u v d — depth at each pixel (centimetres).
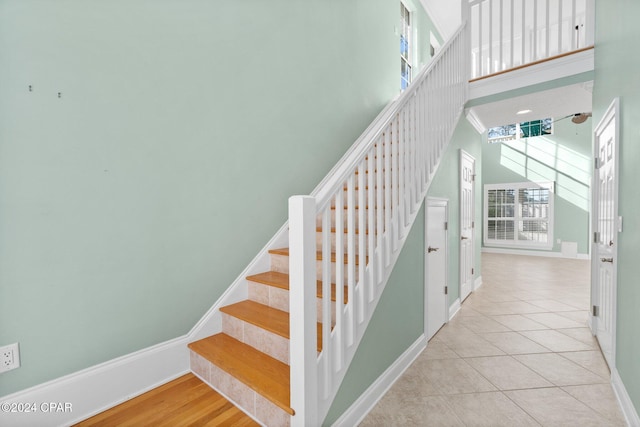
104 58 152
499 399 182
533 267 632
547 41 293
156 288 175
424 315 253
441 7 548
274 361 168
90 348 152
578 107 341
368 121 360
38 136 134
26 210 131
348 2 326
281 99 247
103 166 153
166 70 176
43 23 134
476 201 442
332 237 214
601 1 233
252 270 224
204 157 196
